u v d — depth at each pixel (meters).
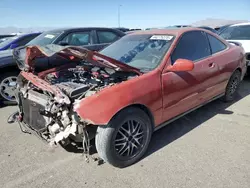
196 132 3.56
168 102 3.04
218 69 3.90
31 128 3.10
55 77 3.31
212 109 4.41
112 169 2.74
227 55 4.15
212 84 3.85
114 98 2.48
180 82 3.15
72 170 2.74
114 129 2.52
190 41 3.51
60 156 3.03
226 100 4.63
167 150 3.09
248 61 6.02
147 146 2.97
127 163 2.77
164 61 3.03
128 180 2.55
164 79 2.95
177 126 3.78
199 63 3.49
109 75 3.10
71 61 3.74
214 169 2.68
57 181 2.57
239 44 4.95
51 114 2.56
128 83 2.63
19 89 3.30
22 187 2.49
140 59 3.24
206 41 3.82
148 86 2.76
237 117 4.05
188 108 3.49
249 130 3.58
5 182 2.57
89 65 3.48
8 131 3.75
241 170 2.65
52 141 2.57
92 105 2.36
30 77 3.12
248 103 4.68
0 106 5.04
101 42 6.37
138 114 2.72
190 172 2.64
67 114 2.45
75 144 2.96
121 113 2.56
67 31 5.88
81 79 3.19
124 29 13.02
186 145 3.20
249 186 2.40
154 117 2.94
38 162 2.91
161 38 3.44
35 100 2.88
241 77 4.80
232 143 3.21
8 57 4.91
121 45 3.78
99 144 2.54
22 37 7.37
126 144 2.69
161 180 2.53
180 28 3.66
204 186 2.42
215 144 3.20
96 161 2.87
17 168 2.81
